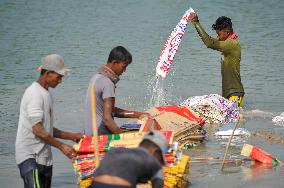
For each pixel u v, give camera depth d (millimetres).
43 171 15797
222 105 27266
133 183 12688
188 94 32594
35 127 15312
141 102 30766
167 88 33781
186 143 22703
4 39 50750
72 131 25422
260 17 63031
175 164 17203
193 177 19516
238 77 28781
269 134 24938
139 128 19109
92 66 39531
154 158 12891
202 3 73875
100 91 17484
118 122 26500
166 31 53938
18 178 19844
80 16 64375
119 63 17531
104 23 59281
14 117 27984
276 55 43344
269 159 21047
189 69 38875
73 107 29594
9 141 24281
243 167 20656
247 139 24328
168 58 26578
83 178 16859
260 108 29734
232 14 64812
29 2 76062
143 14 65438
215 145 23406
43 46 47375
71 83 34750
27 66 39969
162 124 22328
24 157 15578
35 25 58438
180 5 72375
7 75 37219
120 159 12781
